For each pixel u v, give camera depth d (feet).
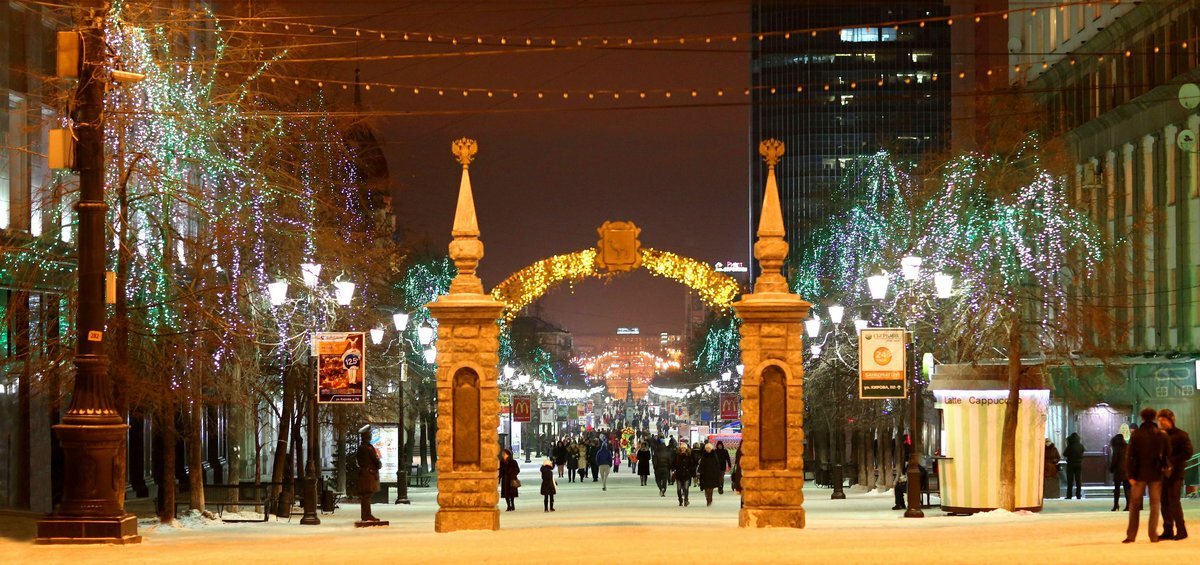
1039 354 180.55
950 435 115.96
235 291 110.63
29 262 122.11
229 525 111.55
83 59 79.10
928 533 88.48
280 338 126.11
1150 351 190.39
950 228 139.74
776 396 98.12
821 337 196.13
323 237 122.21
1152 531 71.51
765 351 98.43
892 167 172.35
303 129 135.44
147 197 104.58
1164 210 196.75
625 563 60.95
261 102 126.62
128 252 98.43
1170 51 191.72
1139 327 200.44
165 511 107.65
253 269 114.52
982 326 136.98
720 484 179.93
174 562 66.13
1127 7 204.74
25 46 129.08
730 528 97.14
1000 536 83.05
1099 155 217.77
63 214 128.88
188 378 109.50
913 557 62.69
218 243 108.99
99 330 80.07
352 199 150.71
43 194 128.26
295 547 79.87
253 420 149.48
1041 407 116.98
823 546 74.38
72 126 80.59
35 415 132.46
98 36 80.43
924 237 143.95
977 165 142.41
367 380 163.94
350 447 183.01
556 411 416.05
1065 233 137.80
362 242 152.15
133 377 98.78
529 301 108.17
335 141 140.97
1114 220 210.59
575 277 107.76
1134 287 199.93
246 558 68.85
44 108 132.46
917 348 159.33
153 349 106.63
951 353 146.61
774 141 100.17
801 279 213.05
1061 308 137.59
